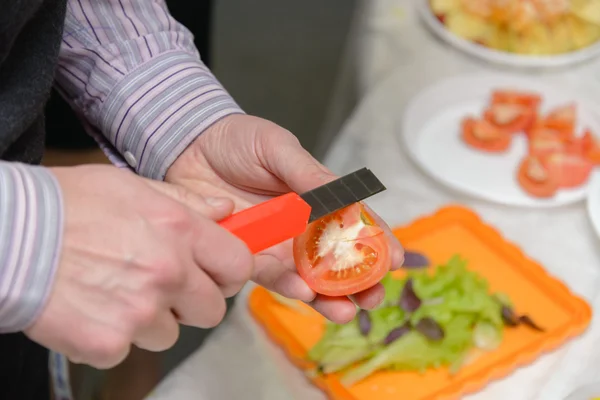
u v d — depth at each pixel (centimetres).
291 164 62
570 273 92
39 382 79
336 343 79
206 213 50
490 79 119
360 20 134
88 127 77
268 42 225
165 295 45
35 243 42
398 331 80
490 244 93
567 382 79
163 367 125
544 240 96
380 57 123
